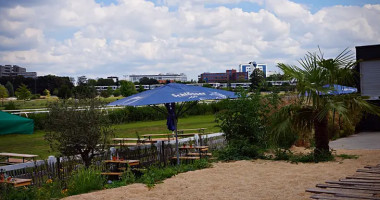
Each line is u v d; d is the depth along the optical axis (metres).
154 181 8.92
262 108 13.66
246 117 13.41
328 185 7.38
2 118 7.59
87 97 12.45
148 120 37.25
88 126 11.66
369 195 6.33
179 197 7.25
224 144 15.80
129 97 11.79
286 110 11.76
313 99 11.13
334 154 12.41
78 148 11.58
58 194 8.27
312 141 14.95
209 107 44.44
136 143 16.83
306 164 10.68
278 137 11.77
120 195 7.63
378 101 22.22
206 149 13.43
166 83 12.53
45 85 169.00
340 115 11.08
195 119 37.66
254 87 14.30
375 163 10.22
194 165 10.92
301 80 11.18
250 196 7.03
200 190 7.77
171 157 13.16
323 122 11.52
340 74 11.30
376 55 22.33
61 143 11.55
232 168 10.41
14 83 175.00
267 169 10.03
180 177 9.38
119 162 10.96
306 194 6.86
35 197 8.02
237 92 13.80
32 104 80.56
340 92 12.46
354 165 10.04
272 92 14.00
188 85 12.66
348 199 6.12
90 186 8.55
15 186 8.44
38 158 15.46
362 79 22.77
